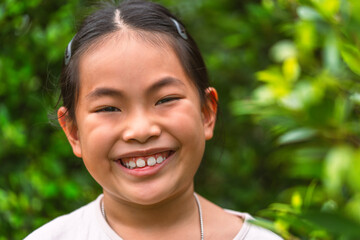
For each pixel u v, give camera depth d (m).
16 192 2.52
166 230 1.56
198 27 3.45
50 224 1.70
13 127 2.43
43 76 2.64
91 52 1.48
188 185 1.57
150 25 1.52
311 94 2.20
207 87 1.67
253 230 1.63
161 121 1.43
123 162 1.49
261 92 2.53
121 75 1.41
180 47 1.53
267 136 3.28
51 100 2.49
